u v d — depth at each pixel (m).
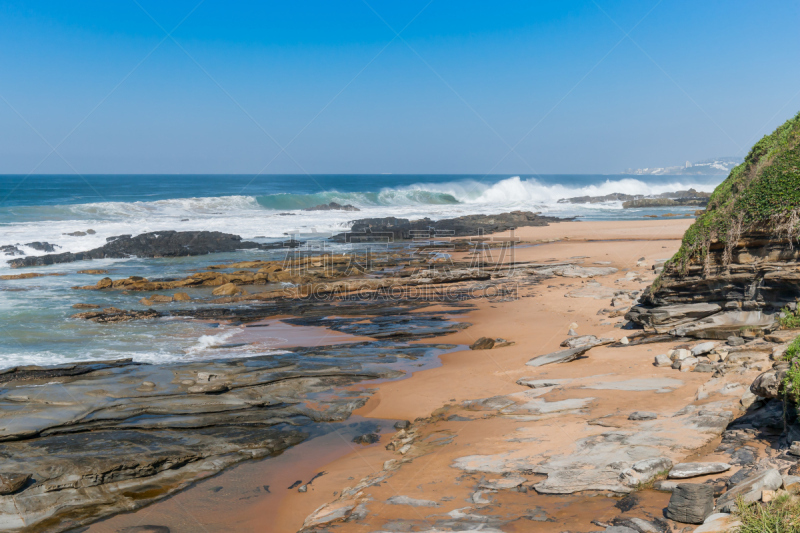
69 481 7.21
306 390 11.09
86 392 10.52
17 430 8.73
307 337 15.37
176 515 6.77
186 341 14.80
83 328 16.05
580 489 5.83
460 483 6.46
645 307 13.68
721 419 7.00
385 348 14.06
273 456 8.37
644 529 4.86
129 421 9.37
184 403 10.12
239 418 9.65
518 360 12.31
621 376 9.98
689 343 11.36
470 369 11.98
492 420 8.64
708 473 5.69
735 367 8.97
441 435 8.36
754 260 11.38
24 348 13.84
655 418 7.54
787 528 4.22
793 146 11.05
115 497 7.17
